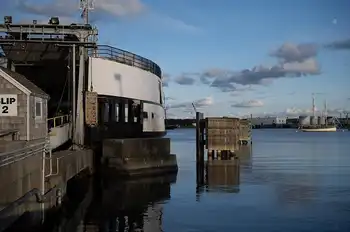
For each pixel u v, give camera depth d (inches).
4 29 1216.8
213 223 727.1
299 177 1341.0
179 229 687.7
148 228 691.4
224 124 1931.6
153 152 1333.7
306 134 7150.6
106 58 1403.8
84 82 1283.2
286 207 858.1
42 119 760.3
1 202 496.1
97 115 1286.9
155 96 1769.2
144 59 1664.6
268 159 2011.6
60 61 1365.7
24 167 607.2
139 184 1146.7
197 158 1878.7
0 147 509.4
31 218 624.4
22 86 673.0
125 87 1491.1
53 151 1027.9
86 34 1242.6
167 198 953.5
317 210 829.8
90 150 1195.3
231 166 1684.3
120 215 778.8
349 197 971.3
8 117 674.2
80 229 679.7
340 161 1915.6
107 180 1193.4
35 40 1213.1
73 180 1095.6
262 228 695.1
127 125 1515.7
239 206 868.6
